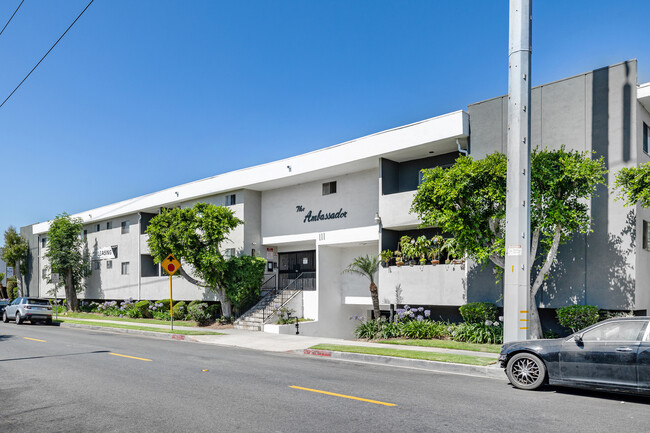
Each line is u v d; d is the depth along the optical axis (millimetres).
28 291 50281
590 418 7031
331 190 25031
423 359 12398
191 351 15508
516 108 11430
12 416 7418
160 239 25078
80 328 26125
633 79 15086
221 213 25141
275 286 28094
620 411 7473
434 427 6547
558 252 16047
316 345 16312
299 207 26438
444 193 15078
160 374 10953
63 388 9453
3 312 31719
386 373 11172
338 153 22547
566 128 16281
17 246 49969
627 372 8039
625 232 14836
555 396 8555
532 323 14961
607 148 15391
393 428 6512
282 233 27078
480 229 15406
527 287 11195
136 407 7852
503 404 7895
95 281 39656
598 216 15406
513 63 11531
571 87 16312
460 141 18766
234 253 27781
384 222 20750
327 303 24031
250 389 9188
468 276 17734
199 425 6781
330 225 24797
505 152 17422
